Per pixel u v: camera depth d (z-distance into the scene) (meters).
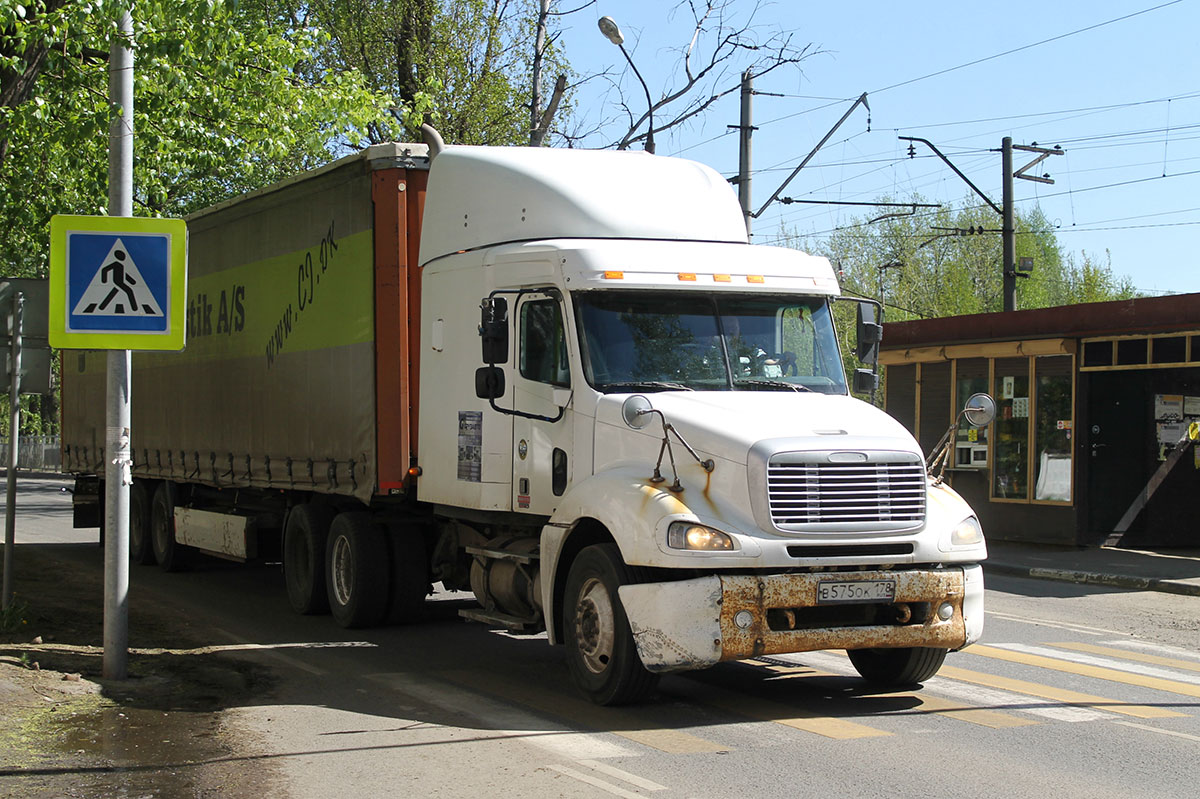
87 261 8.45
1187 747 7.07
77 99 13.23
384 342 10.85
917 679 8.59
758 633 7.42
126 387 8.77
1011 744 7.12
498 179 9.82
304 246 12.33
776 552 7.48
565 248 8.85
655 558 7.46
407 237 10.91
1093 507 19.67
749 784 6.24
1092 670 9.64
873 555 7.77
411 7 28.00
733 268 9.00
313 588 12.27
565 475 8.80
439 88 26.94
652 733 7.39
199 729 7.48
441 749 6.99
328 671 9.48
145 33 12.53
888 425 8.23
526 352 9.27
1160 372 19.94
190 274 15.30
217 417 14.33
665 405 8.25
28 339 10.69
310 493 12.79
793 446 7.61
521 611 9.52
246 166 20.89
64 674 8.81
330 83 22.30
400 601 11.55
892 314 52.72
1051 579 16.62
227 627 11.76
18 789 6.15
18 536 22.34
